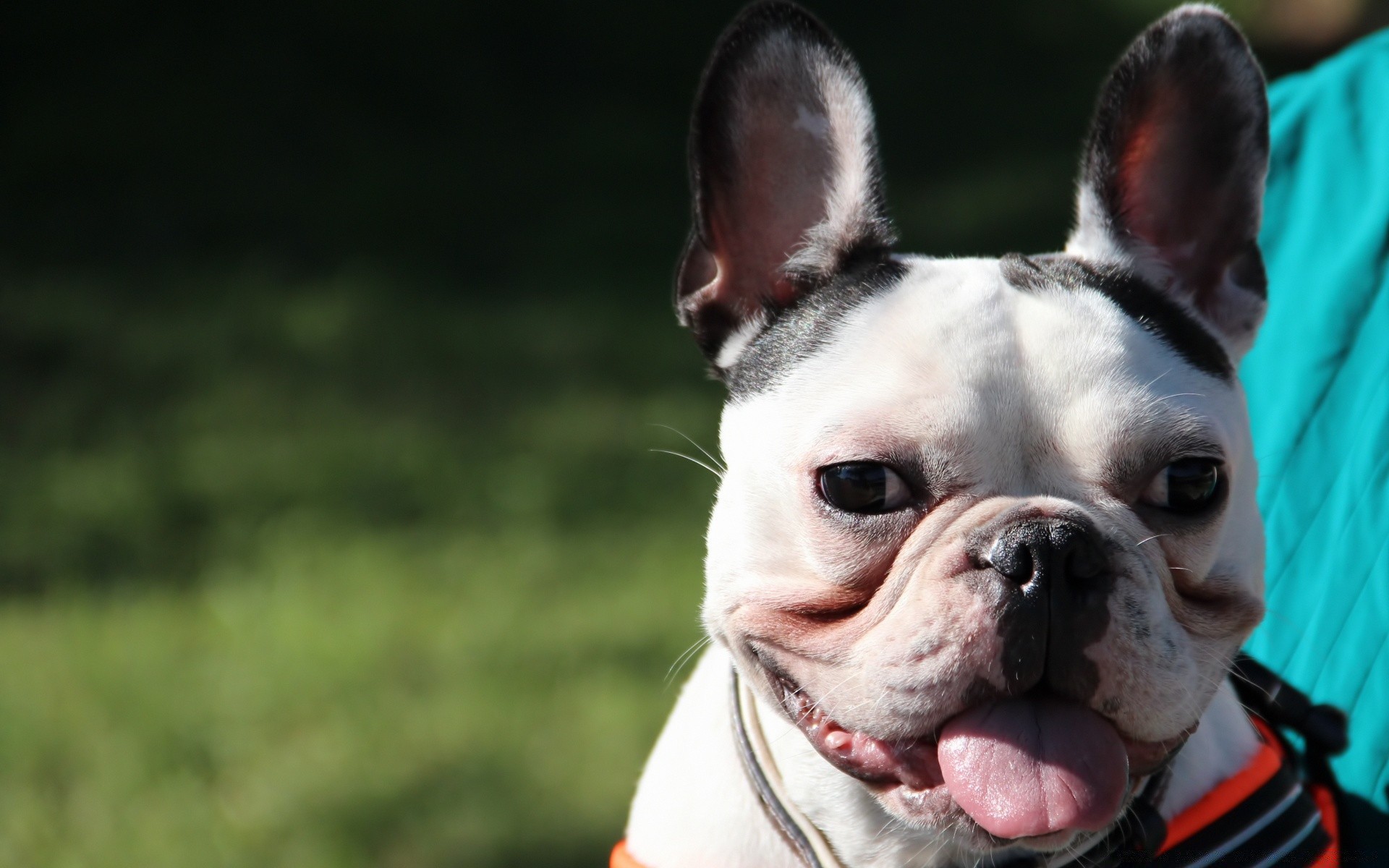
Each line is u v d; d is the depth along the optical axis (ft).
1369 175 14.84
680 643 26.89
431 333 41.83
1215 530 10.84
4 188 49.70
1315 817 11.54
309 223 48.96
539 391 38.29
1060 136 58.44
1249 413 14.44
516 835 21.99
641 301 44.27
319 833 21.85
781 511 11.18
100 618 27.84
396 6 60.39
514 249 48.24
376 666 26.13
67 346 40.22
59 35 56.70
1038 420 10.64
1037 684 10.28
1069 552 10.09
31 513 31.96
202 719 24.53
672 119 58.44
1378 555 13.02
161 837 21.56
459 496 32.94
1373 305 14.12
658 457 34.58
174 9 58.54
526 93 59.31
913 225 49.39
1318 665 13.07
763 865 11.97
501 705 24.94
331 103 56.13
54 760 23.32
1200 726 11.73
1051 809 10.00
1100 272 11.74
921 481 10.73
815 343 11.53
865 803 11.66
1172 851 11.18
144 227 47.96
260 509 32.35
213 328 41.60
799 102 12.59
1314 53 70.54
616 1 64.39
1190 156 12.38
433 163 53.83
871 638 10.61
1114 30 70.79
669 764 12.76
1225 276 12.42
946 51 67.51
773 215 12.66
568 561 30.07
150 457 34.50
